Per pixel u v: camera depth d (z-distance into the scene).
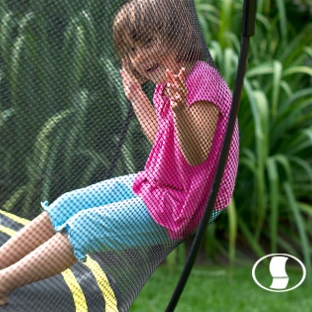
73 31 2.14
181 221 2.53
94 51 2.19
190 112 2.42
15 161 2.15
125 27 2.24
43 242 2.50
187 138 2.43
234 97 2.32
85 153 2.25
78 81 2.17
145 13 2.28
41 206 2.26
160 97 2.39
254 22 2.29
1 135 2.12
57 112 2.16
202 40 2.58
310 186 5.48
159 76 2.37
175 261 4.93
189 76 2.47
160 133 2.40
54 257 2.37
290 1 6.20
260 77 5.50
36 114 2.13
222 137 2.53
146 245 2.51
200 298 4.36
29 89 2.11
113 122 2.27
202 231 2.44
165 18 2.33
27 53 2.09
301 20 6.24
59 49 2.12
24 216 2.27
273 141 5.31
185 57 2.43
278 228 5.41
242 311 4.20
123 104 2.29
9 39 2.06
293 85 5.57
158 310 4.16
